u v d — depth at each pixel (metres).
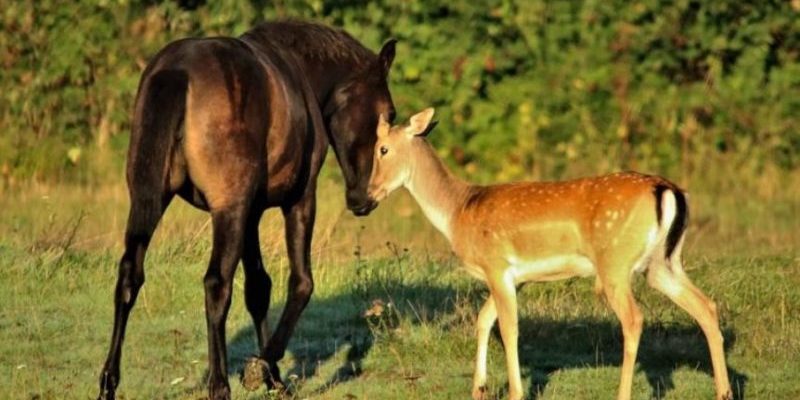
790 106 70.88
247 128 32.50
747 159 69.31
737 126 70.31
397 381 36.69
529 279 33.97
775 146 69.88
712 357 33.00
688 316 41.81
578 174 68.38
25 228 56.62
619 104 70.12
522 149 68.81
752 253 52.88
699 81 71.62
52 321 42.12
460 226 34.75
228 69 32.56
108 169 68.00
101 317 42.75
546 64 70.75
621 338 40.16
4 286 45.25
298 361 38.75
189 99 31.89
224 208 32.16
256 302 36.00
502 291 33.97
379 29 70.50
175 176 32.19
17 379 36.28
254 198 33.03
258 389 35.78
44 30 71.12
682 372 37.16
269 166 33.66
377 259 50.28
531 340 40.28
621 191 32.62
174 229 52.22
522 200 33.81
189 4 72.75
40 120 69.81
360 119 38.09
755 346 38.88
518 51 70.44
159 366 38.09
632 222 32.31
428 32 70.12
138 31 71.31
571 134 69.56
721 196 66.69
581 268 33.41
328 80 37.78
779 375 36.62
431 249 54.78
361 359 38.72
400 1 70.88
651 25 71.38
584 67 70.62
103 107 70.06
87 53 70.56
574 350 39.69
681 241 32.97
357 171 38.25
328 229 53.19
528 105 69.50
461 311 41.72
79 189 66.12
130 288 31.00
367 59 38.59
